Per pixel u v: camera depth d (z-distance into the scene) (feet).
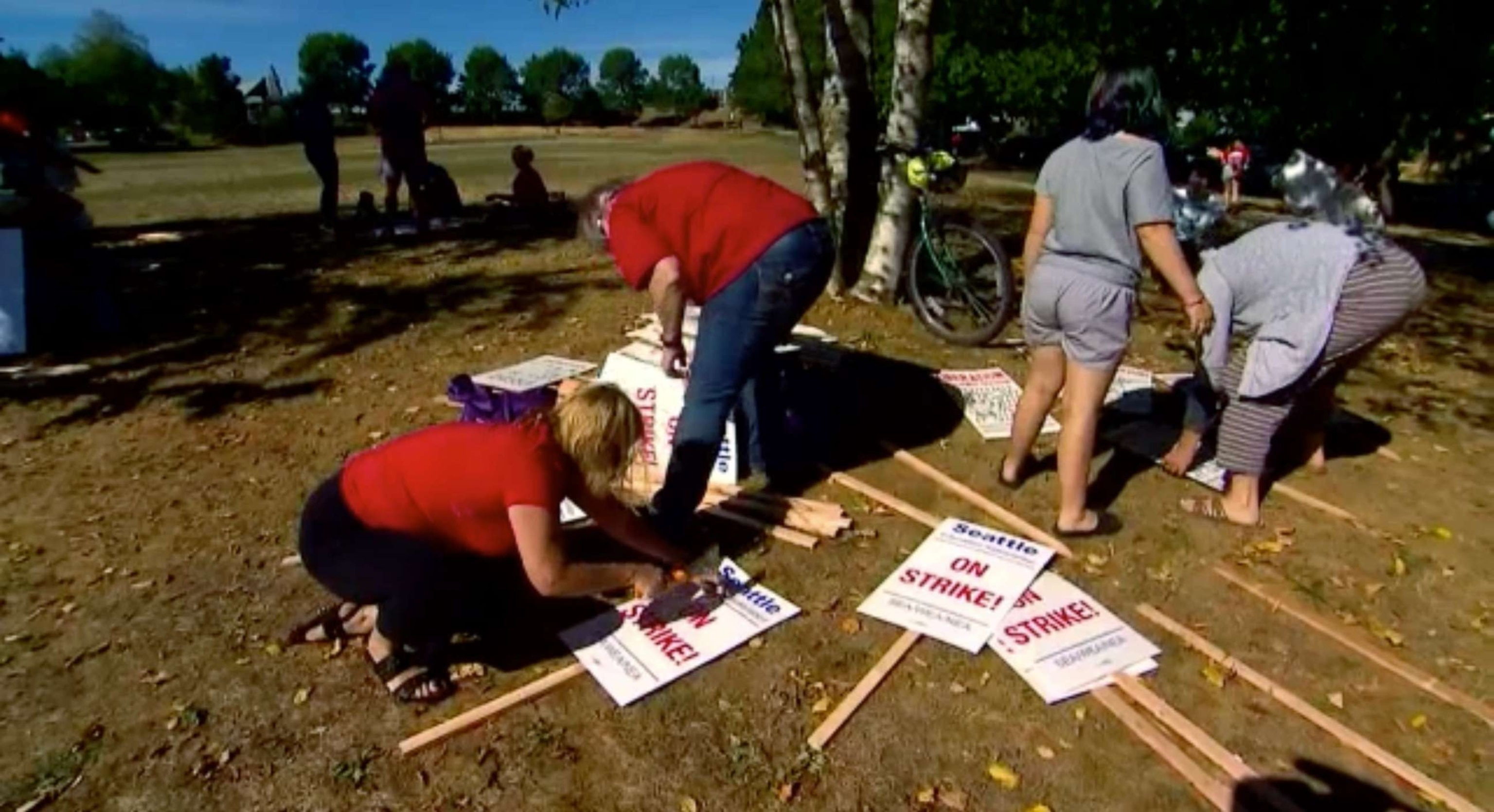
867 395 16.28
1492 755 8.61
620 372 13.56
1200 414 13.46
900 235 21.50
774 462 13.73
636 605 10.53
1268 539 12.25
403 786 8.07
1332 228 11.64
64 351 19.84
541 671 9.50
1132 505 13.07
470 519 8.37
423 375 18.40
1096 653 9.78
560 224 36.76
